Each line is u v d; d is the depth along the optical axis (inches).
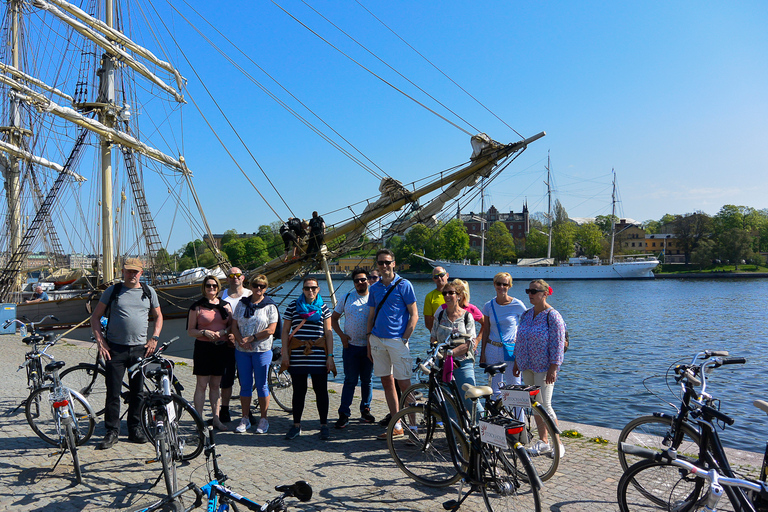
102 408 293.6
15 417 290.8
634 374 765.3
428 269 5221.5
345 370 281.0
